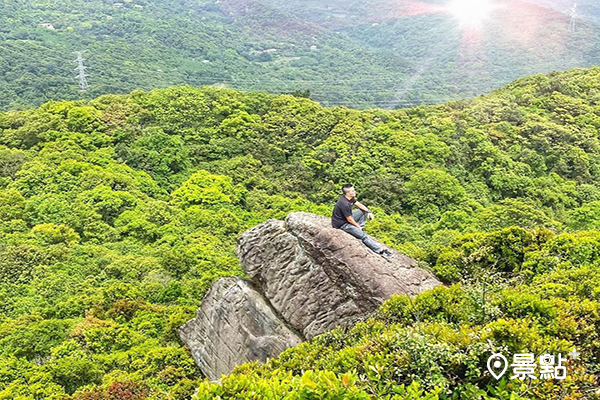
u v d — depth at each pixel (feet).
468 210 108.47
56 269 77.36
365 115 147.95
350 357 23.82
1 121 132.57
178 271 80.53
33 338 59.00
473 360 20.80
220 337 44.96
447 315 29.32
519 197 115.75
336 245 38.81
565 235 43.06
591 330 24.03
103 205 98.84
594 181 125.80
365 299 36.52
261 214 108.99
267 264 42.11
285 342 39.09
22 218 93.71
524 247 45.34
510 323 22.29
